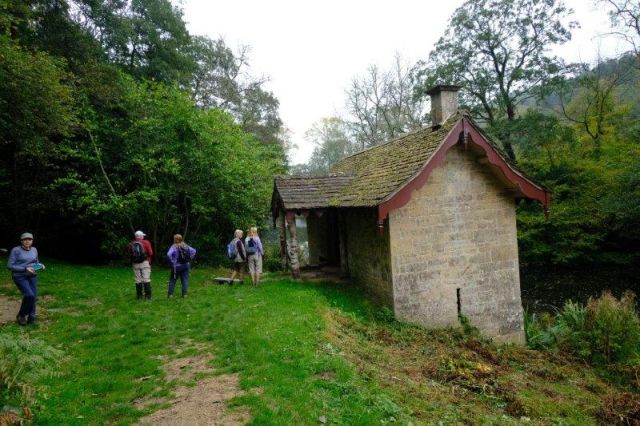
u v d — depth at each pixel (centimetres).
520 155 2489
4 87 1127
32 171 1780
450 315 1058
